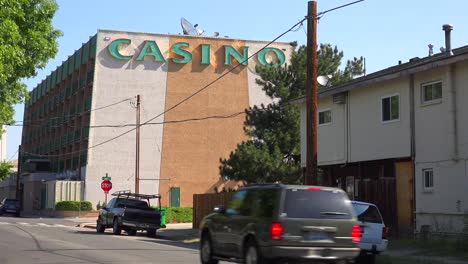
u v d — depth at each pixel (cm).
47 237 2611
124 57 5744
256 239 1309
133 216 3012
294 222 1275
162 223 3597
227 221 1453
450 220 2172
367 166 2669
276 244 1262
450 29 2484
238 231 1391
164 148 5762
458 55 2095
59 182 5588
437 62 2184
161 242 2591
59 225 4006
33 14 2241
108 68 5725
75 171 6078
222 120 5912
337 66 3478
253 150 3112
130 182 5653
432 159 2277
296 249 1266
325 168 2983
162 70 5834
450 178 2188
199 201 3431
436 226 2203
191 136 5841
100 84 5694
